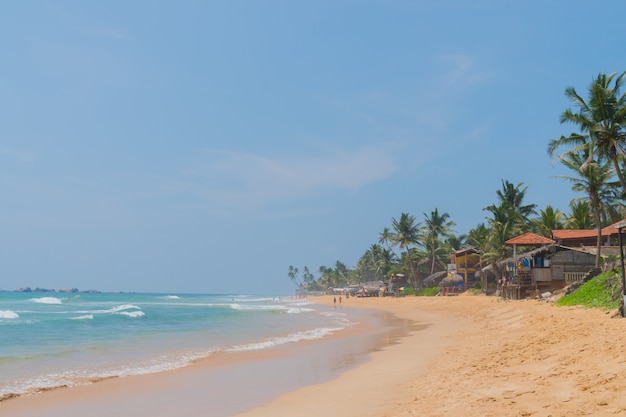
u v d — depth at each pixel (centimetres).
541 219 6244
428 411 930
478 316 3600
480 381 1160
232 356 2120
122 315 5050
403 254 10975
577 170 3825
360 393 1227
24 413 1189
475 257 7519
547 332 1844
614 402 794
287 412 1086
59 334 3102
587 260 4081
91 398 1339
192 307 7962
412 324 3716
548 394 920
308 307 8025
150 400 1306
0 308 6969
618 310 1906
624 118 3222
